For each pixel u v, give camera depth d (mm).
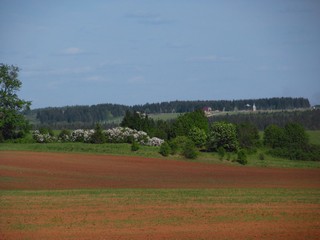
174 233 36594
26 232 36531
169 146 106312
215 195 56312
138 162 93875
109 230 37406
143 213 44250
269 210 46438
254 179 75688
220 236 35875
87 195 54719
